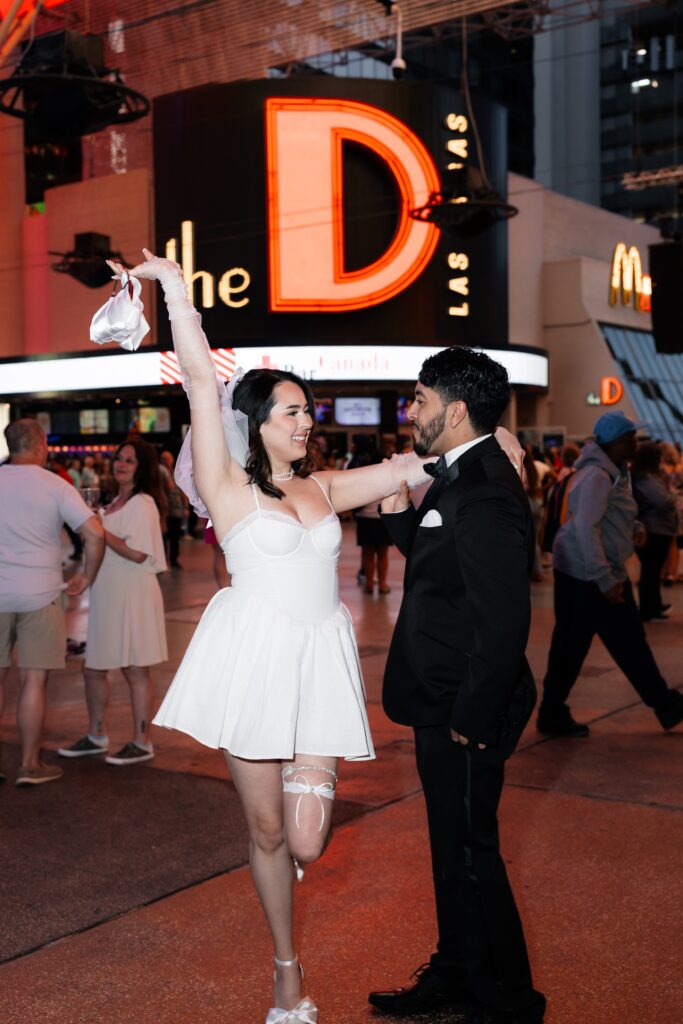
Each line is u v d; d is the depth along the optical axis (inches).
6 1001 130.1
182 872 171.8
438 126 1143.0
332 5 906.1
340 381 1125.1
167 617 442.9
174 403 1229.7
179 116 1159.0
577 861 173.0
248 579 120.5
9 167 1385.3
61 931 149.9
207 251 1154.0
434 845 118.3
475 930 116.2
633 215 3110.2
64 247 1341.0
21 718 221.3
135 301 116.7
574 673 252.7
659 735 254.8
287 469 124.9
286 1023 120.6
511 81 2965.1
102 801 209.8
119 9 892.6
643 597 438.9
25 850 182.4
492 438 116.6
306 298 1124.5
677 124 3036.4
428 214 968.3
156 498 239.6
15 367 1252.5
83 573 222.1
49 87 440.5
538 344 1418.6
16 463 225.9
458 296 1168.8
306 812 117.4
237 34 1019.3
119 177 1289.4
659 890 160.9
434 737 116.4
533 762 231.6
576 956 139.6
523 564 109.7
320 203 1121.4
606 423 248.5
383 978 135.0
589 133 3161.9
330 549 122.4
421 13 876.6
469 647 114.0
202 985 134.0
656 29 3063.5
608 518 249.3
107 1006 128.7
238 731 115.3
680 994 129.3
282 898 122.3
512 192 1357.0
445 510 113.3
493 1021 116.0
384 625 423.5
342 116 1119.6
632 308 1517.0
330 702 118.4
